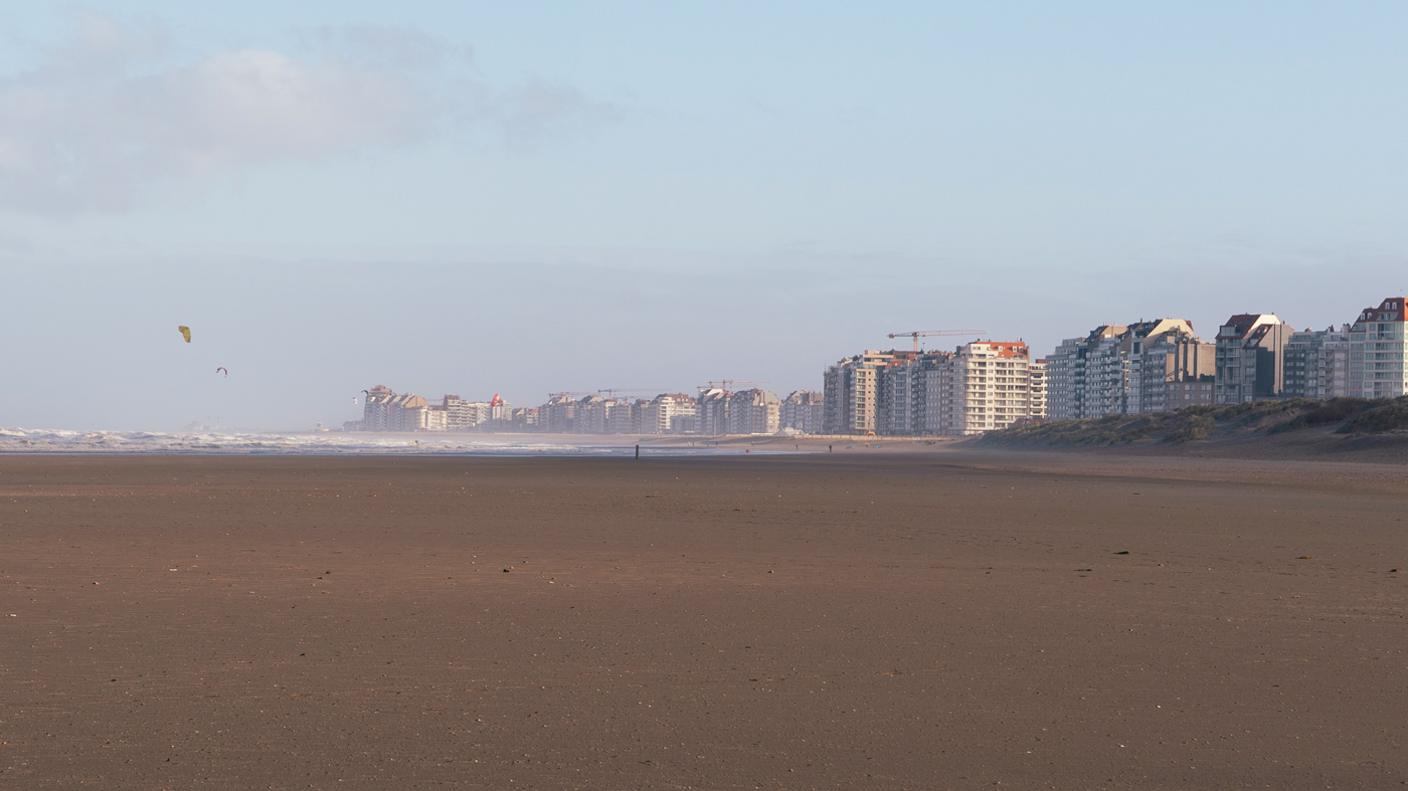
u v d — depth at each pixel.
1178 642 13.91
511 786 8.25
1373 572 21.41
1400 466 85.94
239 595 17.20
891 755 9.12
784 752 9.18
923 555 23.88
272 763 8.75
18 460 83.12
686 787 8.27
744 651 13.23
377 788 8.17
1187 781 8.52
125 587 17.95
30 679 11.45
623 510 37.16
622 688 11.34
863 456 128.25
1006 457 122.12
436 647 13.33
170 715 10.14
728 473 71.00
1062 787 8.35
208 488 48.94
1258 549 25.78
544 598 17.20
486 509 37.22
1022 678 11.88
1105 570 21.36
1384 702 10.93
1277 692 11.31
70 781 8.27
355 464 82.75
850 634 14.34
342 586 18.31
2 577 19.02
